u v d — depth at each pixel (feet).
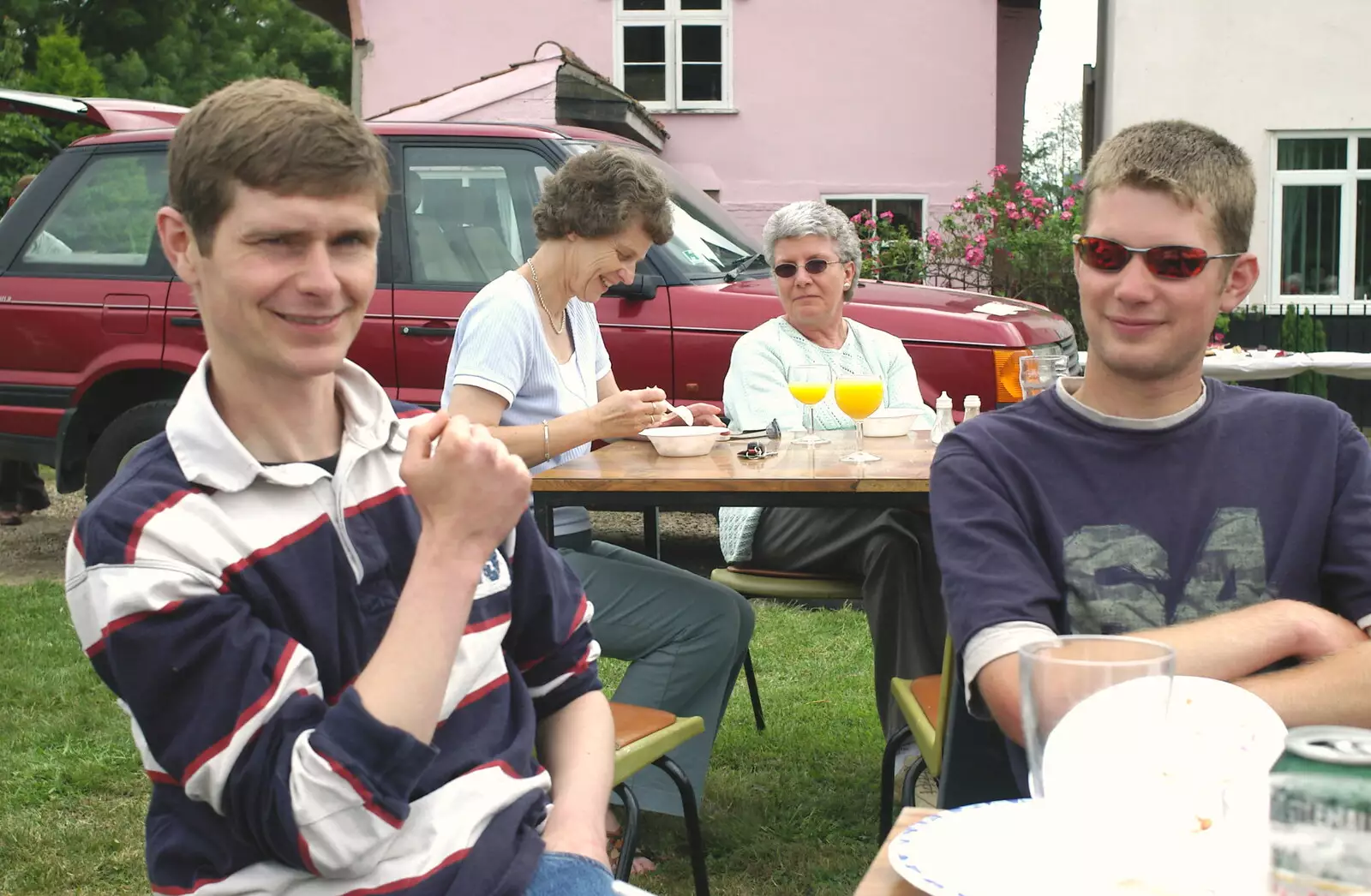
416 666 3.99
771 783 11.35
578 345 10.71
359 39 43.42
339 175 4.33
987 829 3.92
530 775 4.88
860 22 42.70
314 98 4.42
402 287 18.56
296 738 3.99
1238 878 3.41
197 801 4.24
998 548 5.85
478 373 9.80
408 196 18.79
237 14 116.98
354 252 4.47
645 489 9.20
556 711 5.48
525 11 43.55
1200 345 5.95
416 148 18.86
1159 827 3.44
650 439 10.57
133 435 18.84
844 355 13.23
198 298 4.49
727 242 20.12
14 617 16.87
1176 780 3.47
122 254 19.26
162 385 19.44
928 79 42.70
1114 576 6.03
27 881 9.51
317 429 4.64
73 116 21.04
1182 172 5.78
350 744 3.92
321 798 3.90
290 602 4.30
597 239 10.02
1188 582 6.03
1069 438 6.14
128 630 4.02
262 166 4.23
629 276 10.30
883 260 36.76
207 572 4.15
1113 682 3.45
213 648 4.04
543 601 5.34
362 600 4.47
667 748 8.02
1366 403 39.60
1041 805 3.56
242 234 4.27
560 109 33.24
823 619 16.84
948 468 6.19
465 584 4.07
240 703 4.00
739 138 43.68
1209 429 6.11
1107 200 5.95
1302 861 2.88
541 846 4.66
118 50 106.42
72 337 19.07
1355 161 39.75
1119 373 6.07
